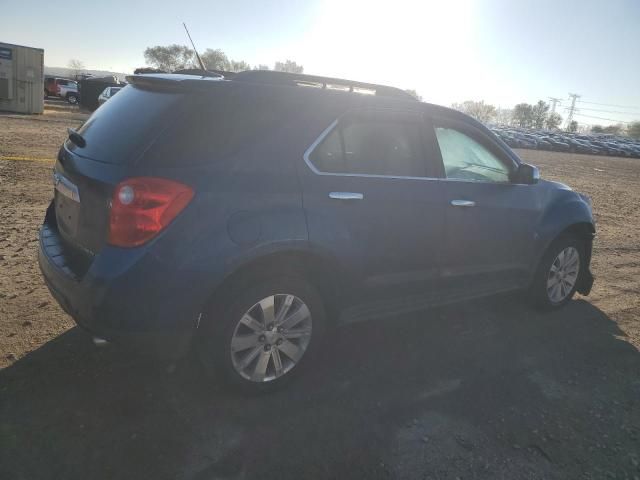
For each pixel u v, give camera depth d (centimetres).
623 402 324
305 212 283
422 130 350
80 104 3173
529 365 363
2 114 2267
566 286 470
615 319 462
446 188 355
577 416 305
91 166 266
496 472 253
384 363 350
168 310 249
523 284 433
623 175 2395
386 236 324
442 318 435
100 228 254
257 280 279
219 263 255
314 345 311
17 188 805
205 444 255
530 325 434
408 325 415
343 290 317
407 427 282
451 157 369
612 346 405
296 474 241
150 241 244
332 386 316
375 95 330
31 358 313
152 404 282
